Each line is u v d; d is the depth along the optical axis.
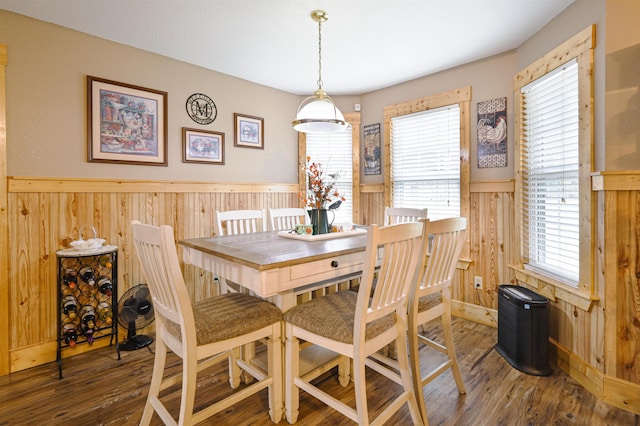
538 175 2.56
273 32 2.53
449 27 2.47
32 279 2.32
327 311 1.67
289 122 3.97
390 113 3.72
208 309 1.68
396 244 1.47
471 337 2.75
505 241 2.88
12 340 2.25
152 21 2.37
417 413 1.62
